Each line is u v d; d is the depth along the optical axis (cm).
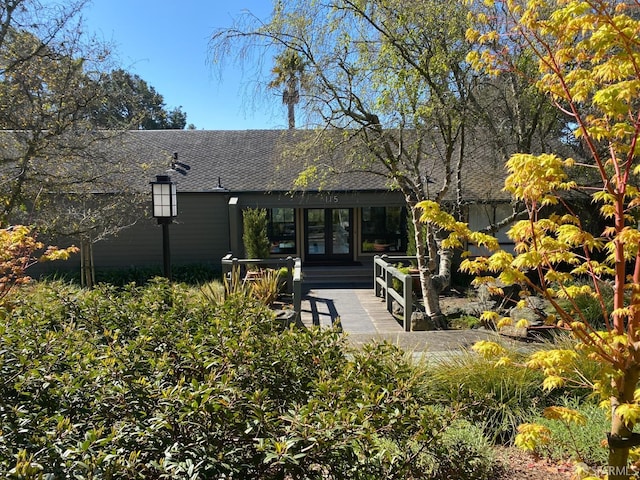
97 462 174
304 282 1358
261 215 1280
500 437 364
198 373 269
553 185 198
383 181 1447
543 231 236
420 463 244
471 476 246
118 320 354
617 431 208
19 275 566
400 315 873
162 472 179
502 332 591
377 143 786
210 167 1520
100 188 988
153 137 1680
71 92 824
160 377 242
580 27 215
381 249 1598
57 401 230
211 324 323
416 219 824
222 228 1434
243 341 281
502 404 370
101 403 220
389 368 281
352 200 1437
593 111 488
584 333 210
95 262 1397
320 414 216
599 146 587
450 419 250
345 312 930
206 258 1434
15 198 817
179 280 1292
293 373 279
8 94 796
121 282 1282
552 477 306
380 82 761
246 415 224
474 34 310
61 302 383
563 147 923
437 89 727
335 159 899
